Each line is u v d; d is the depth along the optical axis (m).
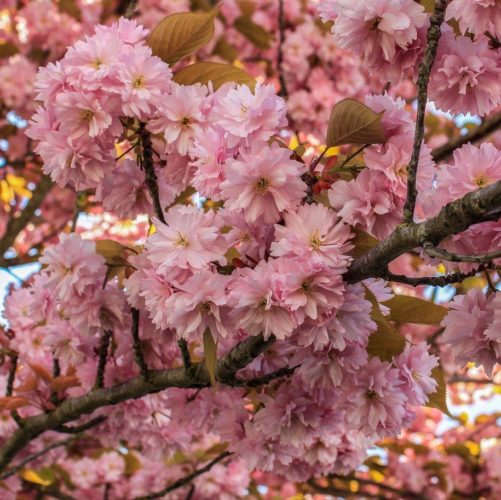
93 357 1.49
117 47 1.25
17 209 2.77
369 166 1.18
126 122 1.28
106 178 1.33
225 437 1.42
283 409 1.34
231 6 2.57
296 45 2.37
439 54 1.21
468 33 1.24
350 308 1.18
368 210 1.17
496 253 1.07
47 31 2.51
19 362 1.67
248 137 1.19
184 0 2.54
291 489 2.92
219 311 1.19
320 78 2.36
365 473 3.06
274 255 1.17
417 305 1.31
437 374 1.34
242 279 1.17
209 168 1.19
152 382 1.41
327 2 1.23
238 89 1.20
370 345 1.29
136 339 1.38
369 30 1.20
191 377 1.36
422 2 1.23
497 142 1.23
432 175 1.19
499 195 1.08
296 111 2.31
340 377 1.25
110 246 1.38
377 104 1.20
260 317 1.17
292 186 1.17
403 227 1.14
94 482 2.43
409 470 2.89
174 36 1.31
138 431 1.60
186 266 1.18
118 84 1.24
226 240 1.19
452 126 2.78
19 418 1.55
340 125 1.20
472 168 1.18
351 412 1.28
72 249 1.35
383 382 1.27
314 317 1.16
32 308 1.47
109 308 1.37
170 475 2.40
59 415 1.51
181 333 1.19
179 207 1.20
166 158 1.31
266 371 1.34
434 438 3.37
